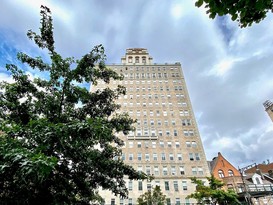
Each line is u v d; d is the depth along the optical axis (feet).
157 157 147.84
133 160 145.79
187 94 184.03
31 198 22.15
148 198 93.25
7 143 18.49
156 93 184.24
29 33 32.19
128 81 192.13
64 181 25.73
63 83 31.50
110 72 36.42
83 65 32.07
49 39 32.68
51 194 24.11
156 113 171.12
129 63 217.15
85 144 25.25
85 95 32.27
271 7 12.62
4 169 17.06
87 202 33.06
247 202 86.89
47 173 16.42
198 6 12.98
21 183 19.94
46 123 22.04
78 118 31.53
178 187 134.51
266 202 116.06
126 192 33.04
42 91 32.19
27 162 15.98
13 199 20.67
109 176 31.04
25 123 27.91
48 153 21.75
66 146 23.06
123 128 34.94
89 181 30.37
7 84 30.14
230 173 143.54
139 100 178.70
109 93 35.04
